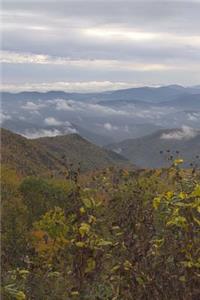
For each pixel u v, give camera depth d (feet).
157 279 11.90
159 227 12.29
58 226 12.69
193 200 11.87
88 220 12.39
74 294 12.55
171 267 11.87
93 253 12.48
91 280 12.59
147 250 12.14
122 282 12.11
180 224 11.47
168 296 11.78
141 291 11.95
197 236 11.66
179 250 11.81
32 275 14.51
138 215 12.62
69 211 12.96
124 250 12.32
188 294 11.58
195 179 12.39
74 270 12.75
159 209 12.17
